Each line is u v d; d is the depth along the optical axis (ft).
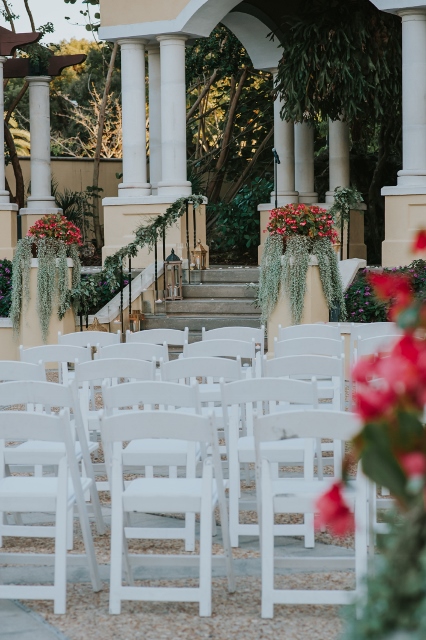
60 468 15.43
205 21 51.70
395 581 8.39
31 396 17.89
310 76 51.83
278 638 14.02
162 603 15.69
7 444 27.99
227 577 16.08
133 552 18.44
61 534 15.38
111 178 79.36
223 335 29.12
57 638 14.25
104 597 16.08
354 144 66.69
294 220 40.22
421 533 8.21
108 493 23.17
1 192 54.85
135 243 45.24
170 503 15.38
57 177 76.54
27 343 43.70
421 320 8.13
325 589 16.02
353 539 18.92
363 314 41.60
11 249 54.29
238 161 79.30
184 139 52.60
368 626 8.39
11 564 17.99
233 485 18.65
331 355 24.30
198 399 17.25
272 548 14.88
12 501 16.06
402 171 46.98
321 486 16.83
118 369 21.25
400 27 51.29
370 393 8.00
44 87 61.36
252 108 77.66
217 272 48.85
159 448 19.26
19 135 113.60
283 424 15.15
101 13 53.11
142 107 53.57
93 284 44.06
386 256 47.16
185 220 51.75
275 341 24.53
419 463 7.59
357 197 46.98
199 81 82.99
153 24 51.78
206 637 14.12
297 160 61.46
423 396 7.82
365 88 51.06
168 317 45.78
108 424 15.43
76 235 44.16
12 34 53.78
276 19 60.29
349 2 50.96
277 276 40.09
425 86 46.62
